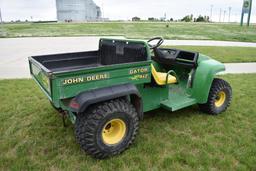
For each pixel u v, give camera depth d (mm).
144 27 32938
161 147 3086
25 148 3068
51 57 3719
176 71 4109
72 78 2514
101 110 2650
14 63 8883
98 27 32125
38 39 17484
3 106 4414
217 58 10117
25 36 19766
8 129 3557
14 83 6008
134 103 3080
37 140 3254
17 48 12828
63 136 3346
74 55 3926
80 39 17438
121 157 2861
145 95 3357
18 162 2771
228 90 4188
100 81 2707
